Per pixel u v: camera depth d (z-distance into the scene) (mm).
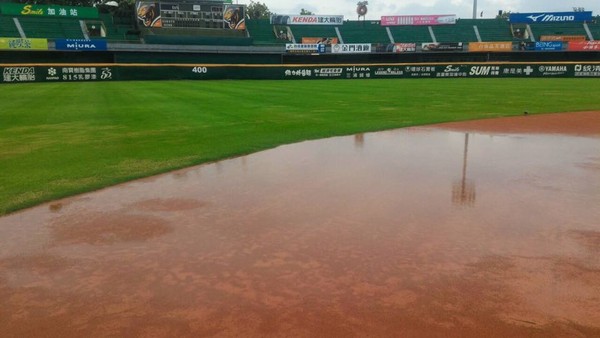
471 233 4855
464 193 6355
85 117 15062
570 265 4082
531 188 6566
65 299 3662
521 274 3926
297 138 10805
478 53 51094
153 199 6273
